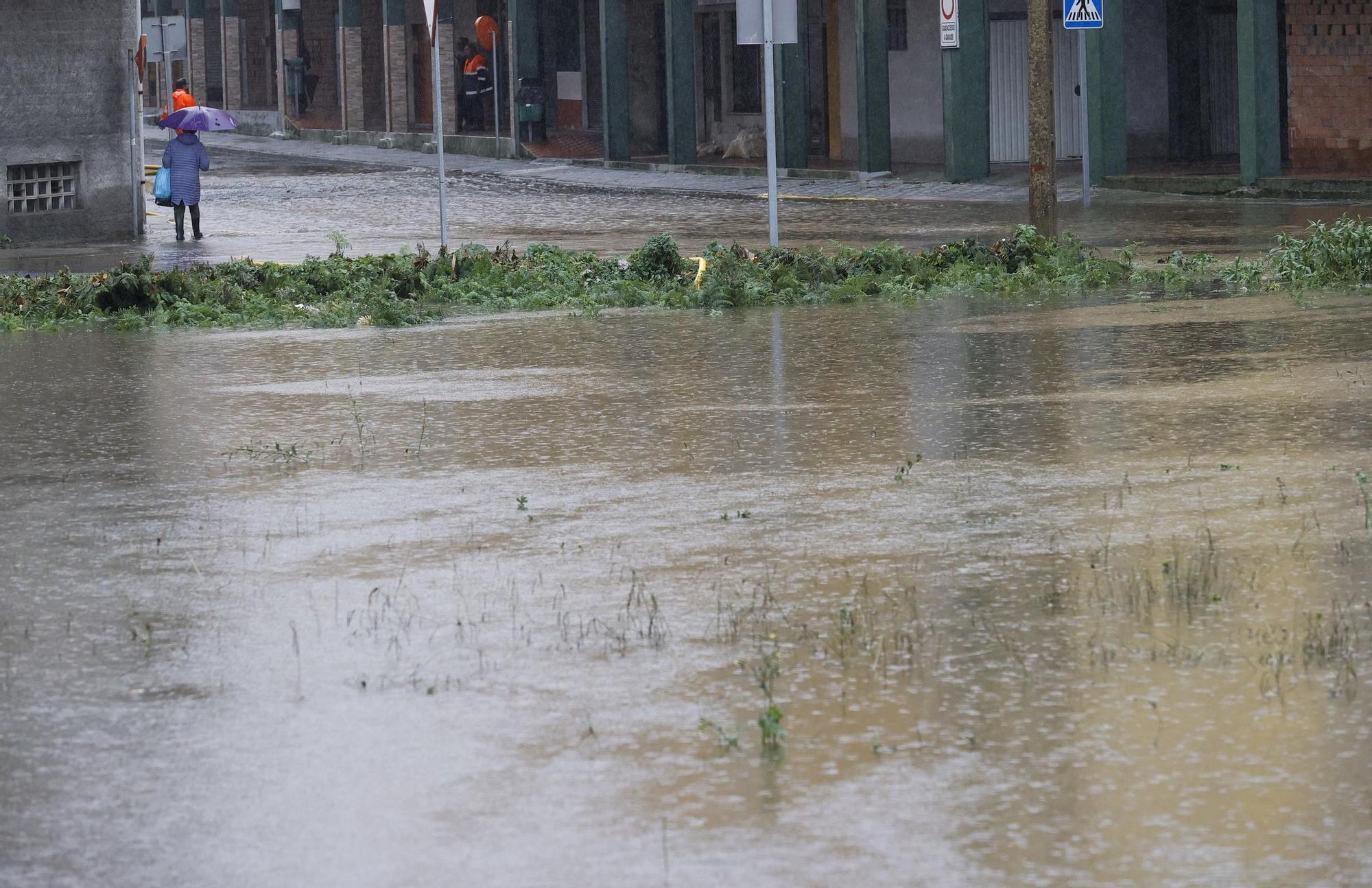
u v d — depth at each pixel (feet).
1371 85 185.47
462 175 264.11
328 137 353.72
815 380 77.77
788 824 30.71
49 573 48.60
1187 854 29.19
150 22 190.80
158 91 433.89
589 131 309.01
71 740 35.63
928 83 245.45
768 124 124.47
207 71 429.79
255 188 243.81
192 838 30.78
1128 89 228.43
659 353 88.02
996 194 204.03
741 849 29.73
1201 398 69.92
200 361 90.33
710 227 176.55
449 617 43.34
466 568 47.83
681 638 41.16
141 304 111.75
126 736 35.76
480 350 91.30
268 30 414.82
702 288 110.11
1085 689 36.96
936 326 94.99
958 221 173.06
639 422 68.74
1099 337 88.43
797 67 239.09
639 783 32.65
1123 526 50.34
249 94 421.59
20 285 118.93
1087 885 28.22
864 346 87.86
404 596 45.29
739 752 34.09
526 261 127.44
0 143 165.89
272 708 37.22
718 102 278.26
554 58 314.55
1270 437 62.03
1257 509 51.70
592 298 112.47
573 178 254.68
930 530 50.57
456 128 324.19
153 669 40.01
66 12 168.35
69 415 74.28
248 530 52.85
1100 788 31.94
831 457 61.11
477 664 39.68
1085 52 184.55
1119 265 116.06
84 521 54.60
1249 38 184.55
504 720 36.11
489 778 33.09
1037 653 39.37
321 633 42.37
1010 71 236.84
